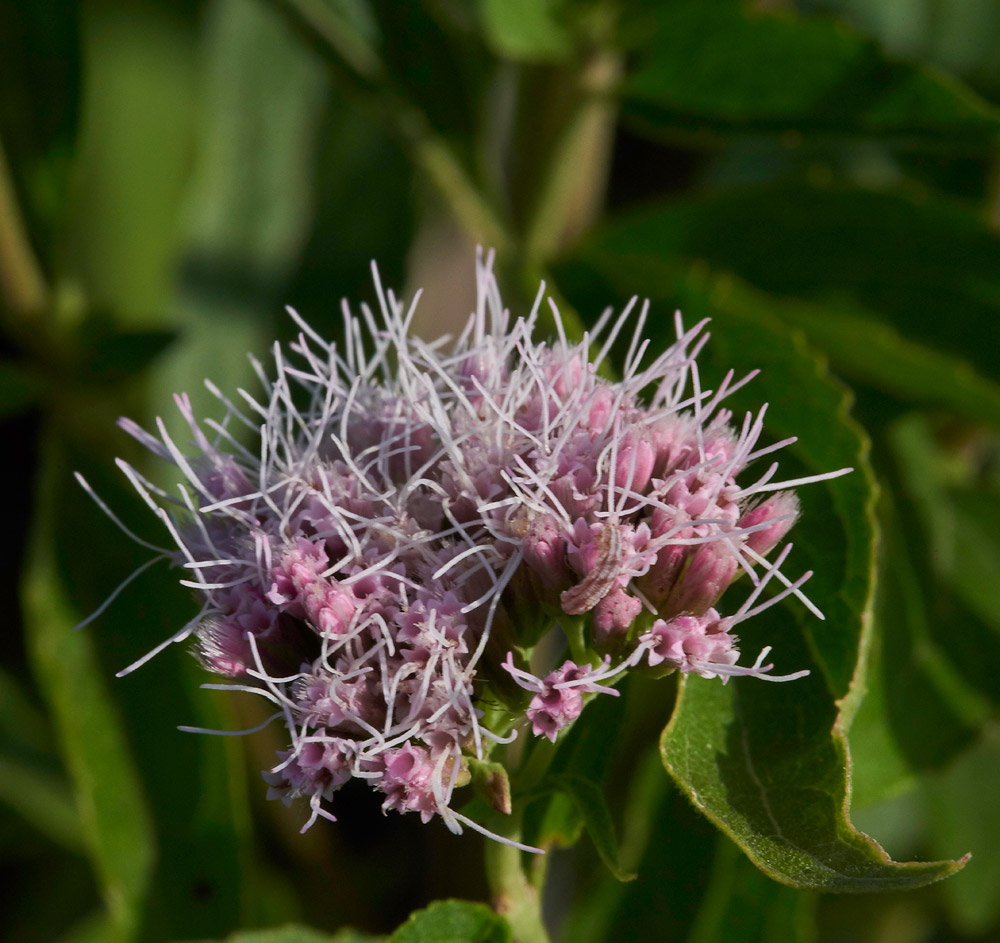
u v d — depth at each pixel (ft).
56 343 0.62
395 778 0.48
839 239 0.60
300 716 0.49
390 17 0.60
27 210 0.62
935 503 0.61
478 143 0.61
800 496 0.53
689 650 0.49
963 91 0.57
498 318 0.52
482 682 0.49
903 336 0.61
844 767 0.49
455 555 0.49
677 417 0.50
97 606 0.59
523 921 0.51
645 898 0.57
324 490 0.50
